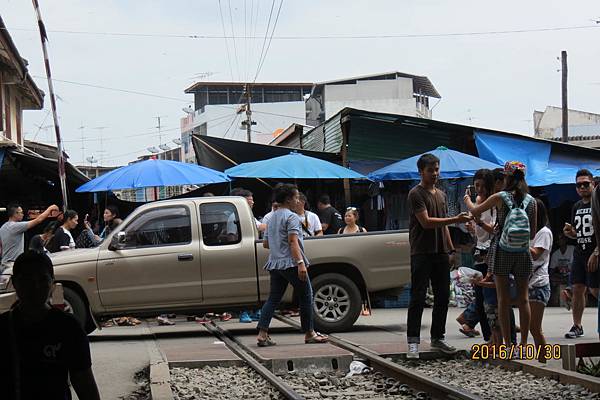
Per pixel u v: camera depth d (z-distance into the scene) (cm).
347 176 1611
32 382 371
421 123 1842
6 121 2292
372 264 1170
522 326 848
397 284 1174
